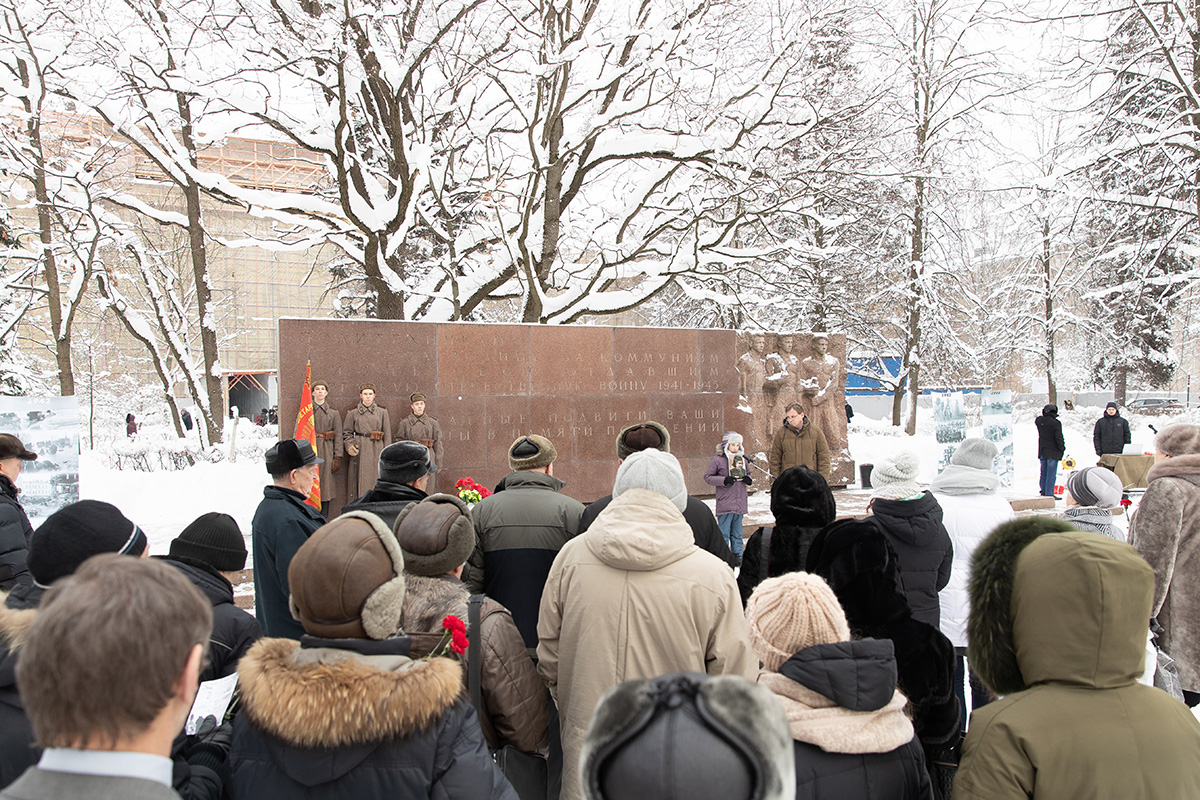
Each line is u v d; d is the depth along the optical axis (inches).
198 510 511.5
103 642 54.9
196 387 908.6
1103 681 82.2
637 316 1357.0
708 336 558.6
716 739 50.8
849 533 125.5
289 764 75.2
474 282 635.5
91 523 103.8
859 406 1806.1
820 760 83.2
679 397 546.9
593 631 113.5
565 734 115.0
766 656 90.7
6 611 88.2
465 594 113.1
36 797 55.4
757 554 190.4
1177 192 848.3
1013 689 91.5
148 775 57.7
